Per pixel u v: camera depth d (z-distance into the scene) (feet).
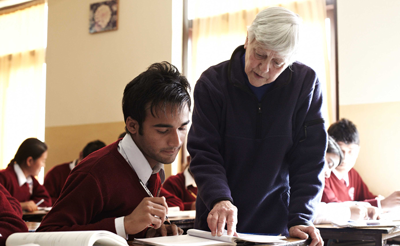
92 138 14.40
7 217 3.66
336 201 7.45
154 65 3.54
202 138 4.14
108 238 2.41
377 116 9.95
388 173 9.72
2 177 10.39
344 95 10.35
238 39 12.77
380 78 10.00
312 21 11.62
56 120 15.15
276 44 3.68
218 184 3.63
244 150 4.25
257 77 4.02
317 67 11.39
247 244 2.98
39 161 10.87
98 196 3.38
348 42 10.43
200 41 13.25
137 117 3.39
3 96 16.65
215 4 13.20
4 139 16.39
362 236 4.73
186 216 7.16
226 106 4.32
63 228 3.12
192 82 13.17
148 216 3.08
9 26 16.85
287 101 4.27
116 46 14.30
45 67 16.24
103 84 14.44
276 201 4.28
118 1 14.38
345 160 8.09
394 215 6.73
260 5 12.58
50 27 15.62
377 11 10.16
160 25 13.57
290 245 3.09
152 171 3.79
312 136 4.20
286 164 4.34
